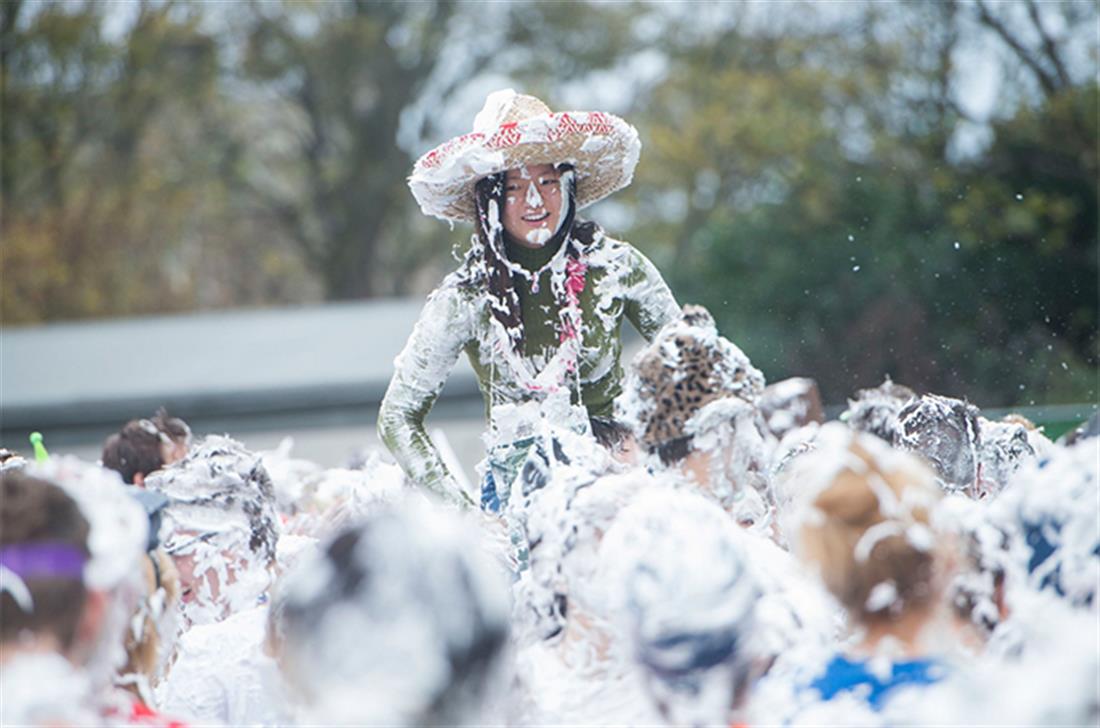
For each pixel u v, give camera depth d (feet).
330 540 21.99
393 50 244.63
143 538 24.17
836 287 136.26
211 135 241.35
